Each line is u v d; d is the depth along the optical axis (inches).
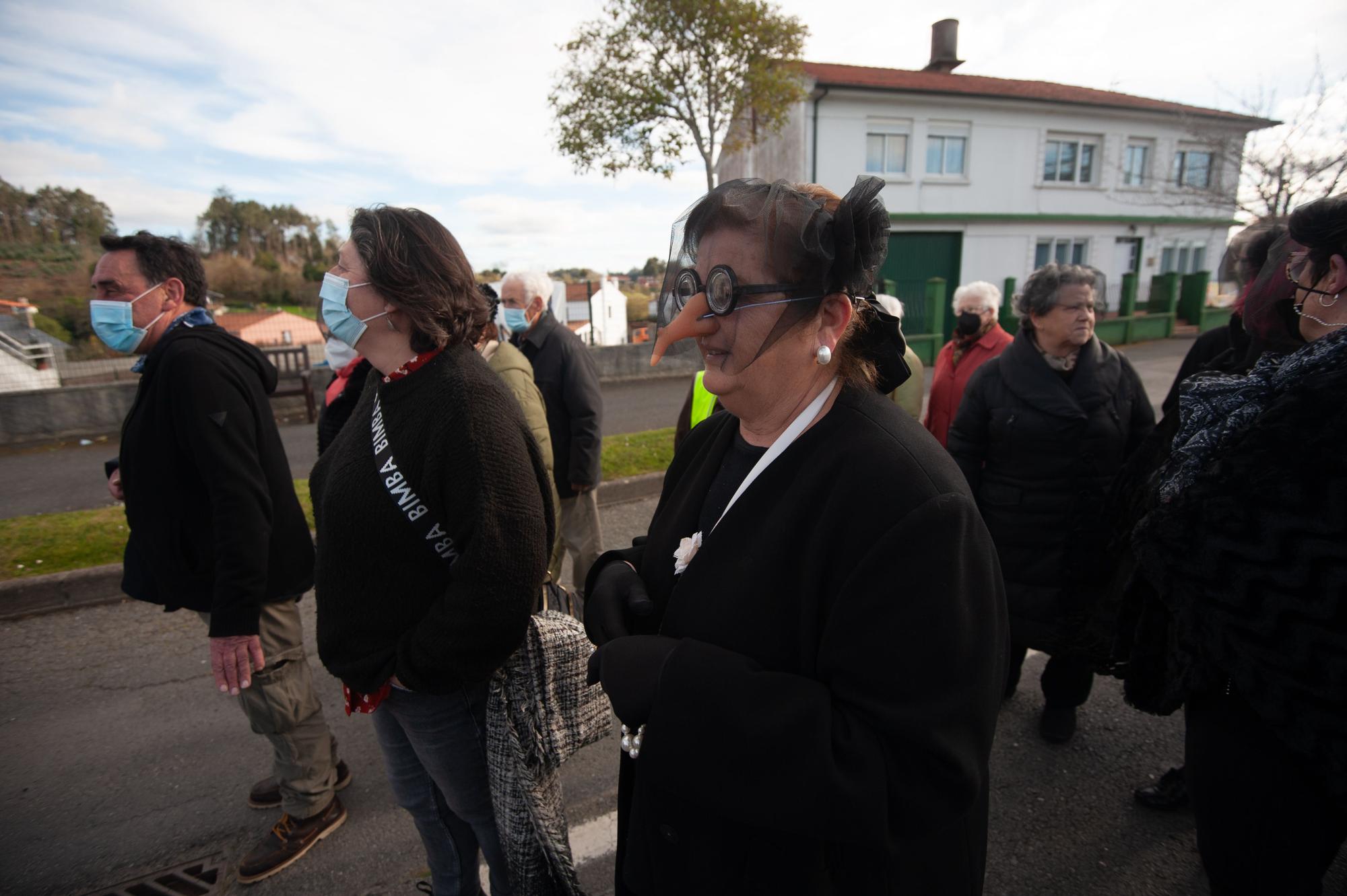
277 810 92.2
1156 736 101.4
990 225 658.8
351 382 93.3
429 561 51.4
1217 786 51.6
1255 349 63.6
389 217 51.4
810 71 645.3
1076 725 104.0
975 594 32.6
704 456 47.9
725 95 382.0
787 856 36.5
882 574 31.9
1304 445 44.4
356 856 83.1
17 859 84.1
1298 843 48.5
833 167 604.1
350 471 52.7
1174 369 450.3
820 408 38.2
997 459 95.4
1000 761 96.9
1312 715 44.3
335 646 54.6
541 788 55.2
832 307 36.3
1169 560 51.9
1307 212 48.8
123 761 102.3
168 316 74.5
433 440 49.3
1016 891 75.5
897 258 640.4
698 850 38.4
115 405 344.5
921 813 31.6
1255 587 46.3
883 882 36.3
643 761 34.6
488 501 48.1
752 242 35.0
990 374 97.5
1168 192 647.1
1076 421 88.2
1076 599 89.4
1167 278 639.8
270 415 77.5
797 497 35.5
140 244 73.0
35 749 105.3
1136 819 85.6
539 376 129.2
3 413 323.0
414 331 52.1
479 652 49.1
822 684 33.6
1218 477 48.6
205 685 122.2
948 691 31.5
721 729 32.5
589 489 134.0
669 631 39.6
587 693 58.3
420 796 61.8
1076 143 689.6
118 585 154.0
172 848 85.7
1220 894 53.0
